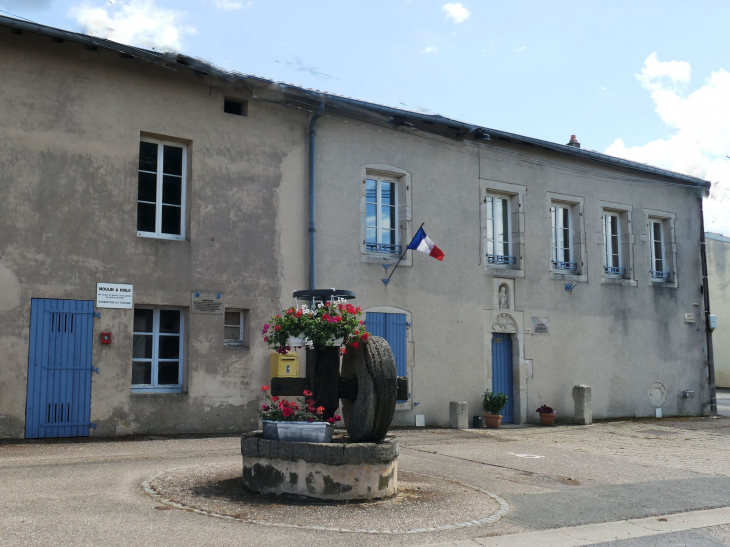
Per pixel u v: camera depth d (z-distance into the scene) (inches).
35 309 402.6
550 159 644.7
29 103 411.8
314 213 504.4
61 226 414.3
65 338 410.0
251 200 482.3
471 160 595.2
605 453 436.8
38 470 299.9
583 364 644.1
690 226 746.8
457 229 579.5
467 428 545.6
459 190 584.7
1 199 398.6
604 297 666.8
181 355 455.2
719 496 303.7
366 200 543.5
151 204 456.1
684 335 723.4
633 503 283.7
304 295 294.8
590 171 672.4
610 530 239.1
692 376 722.8
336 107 517.0
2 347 391.5
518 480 328.2
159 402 434.9
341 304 280.8
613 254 697.0
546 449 446.3
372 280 528.4
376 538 212.8
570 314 641.0
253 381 469.1
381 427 270.1
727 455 438.9
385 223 552.4
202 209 462.9
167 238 452.8
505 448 443.2
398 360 534.0
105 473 295.4
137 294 434.0
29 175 407.5
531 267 620.7
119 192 434.9
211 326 457.4
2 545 186.9
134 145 443.5
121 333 426.9
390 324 533.0
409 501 263.6
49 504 235.0
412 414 538.3
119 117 439.8
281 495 256.4
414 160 562.6
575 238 660.7
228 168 475.8
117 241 430.9
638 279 695.7
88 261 420.5
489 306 589.9
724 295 1307.8
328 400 274.1
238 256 472.7
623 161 680.4
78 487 264.4
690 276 738.8
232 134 480.4
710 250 1334.9
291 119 506.6
